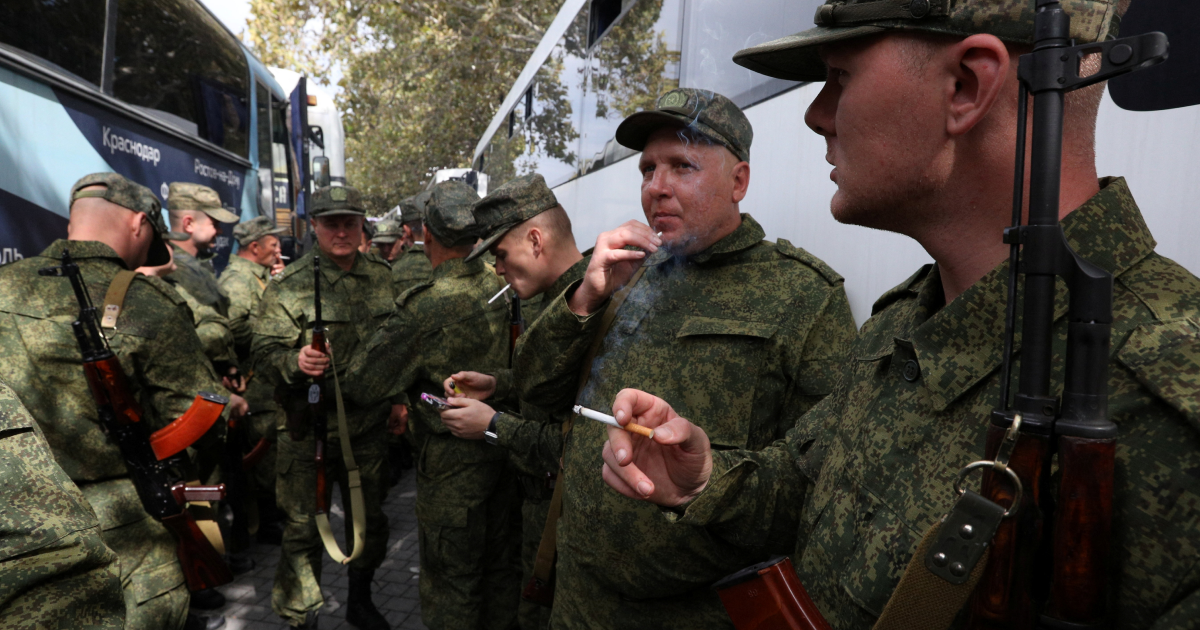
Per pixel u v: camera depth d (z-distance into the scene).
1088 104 0.61
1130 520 0.50
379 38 19.44
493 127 10.23
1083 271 0.50
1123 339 0.54
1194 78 0.90
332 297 3.61
